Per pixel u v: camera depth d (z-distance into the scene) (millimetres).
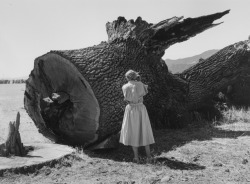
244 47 9758
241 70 9766
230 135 7180
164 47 7797
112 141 5922
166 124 8172
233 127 8117
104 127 5844
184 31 7738
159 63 7938
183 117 8258
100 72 6008
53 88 6383
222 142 6512
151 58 7559
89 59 6137
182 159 5367
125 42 7203
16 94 19953
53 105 6359
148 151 5352
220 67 9609
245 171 4688
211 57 9883
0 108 12188
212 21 7676
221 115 9414
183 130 7930
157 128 8086
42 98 6574
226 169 4754
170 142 6656
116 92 6027
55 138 6699
